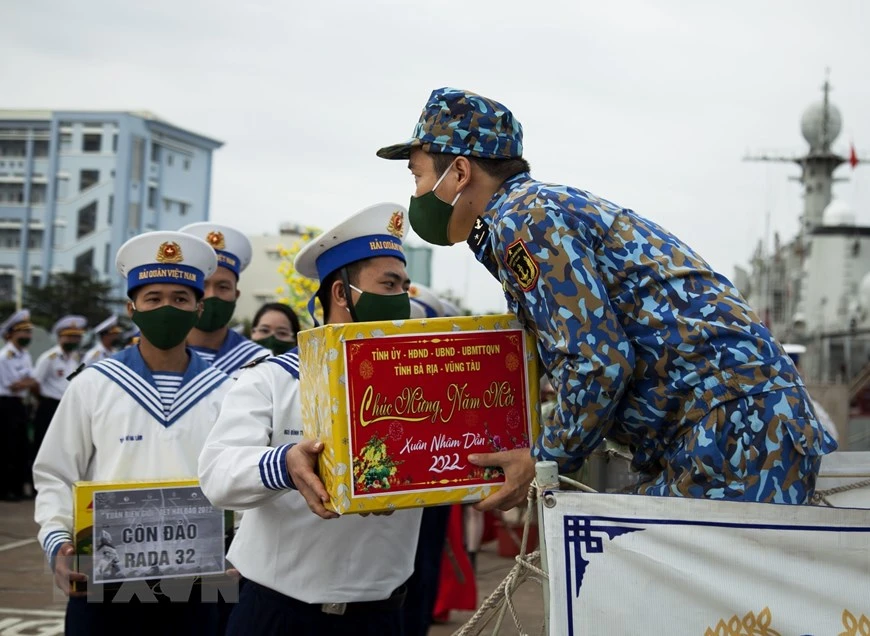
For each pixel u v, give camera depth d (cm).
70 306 4722
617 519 233
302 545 311
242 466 284
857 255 4794
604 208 259
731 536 232
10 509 1214
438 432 257
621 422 262
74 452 399
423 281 1281
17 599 718
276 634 311
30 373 1343
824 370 4550
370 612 317
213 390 416
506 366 264
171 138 6950
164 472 400
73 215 6581
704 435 248
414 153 284
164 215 7006
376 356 253
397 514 321
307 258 351
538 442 255
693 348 249
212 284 543
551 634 231
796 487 248
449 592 680
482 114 273
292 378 317
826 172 5328
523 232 252
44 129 6731
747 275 5256
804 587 232
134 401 403
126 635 377
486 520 936
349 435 250
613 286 256
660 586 231
